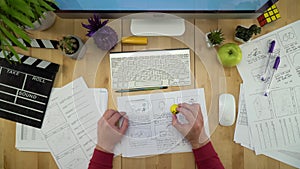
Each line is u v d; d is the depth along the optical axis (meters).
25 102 0.77
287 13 0.78
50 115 0.77
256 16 0.74
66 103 0.77
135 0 0.67
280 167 0.78
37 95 0.77
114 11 0.68
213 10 0.68
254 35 0.78
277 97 0.77
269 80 0.78
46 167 0.77
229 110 0.75
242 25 0.77
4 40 0.56
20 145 0.77
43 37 0.76
